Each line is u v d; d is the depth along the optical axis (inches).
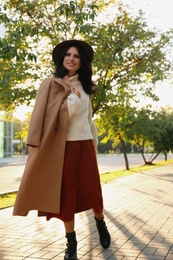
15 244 163.2
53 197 120.3
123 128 829.2
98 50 428.5
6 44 275.7
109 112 473.7
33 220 231.0
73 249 127.6
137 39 452.8
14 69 402.3
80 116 129.7
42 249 153.9
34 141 117.6
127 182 521.3
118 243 164.2
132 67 466.6
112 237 176.9
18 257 140.9
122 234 184.1
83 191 128.8
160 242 166.4
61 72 130.8
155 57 462.6
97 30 430.6
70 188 123.8
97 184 133.3
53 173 121.5
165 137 1179.9
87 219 234.2
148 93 502.0
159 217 237.3
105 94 425.7
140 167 1010.1
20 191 122.5
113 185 475.8
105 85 444.5
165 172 765.9
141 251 150.3
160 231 191.8
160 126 1101.7
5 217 243.6
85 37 411.8
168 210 268.7
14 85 434.6
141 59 465.7
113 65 433.7
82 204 129.3
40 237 178.7
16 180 612.4
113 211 264.4
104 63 422.0
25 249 153.9
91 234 185.6
